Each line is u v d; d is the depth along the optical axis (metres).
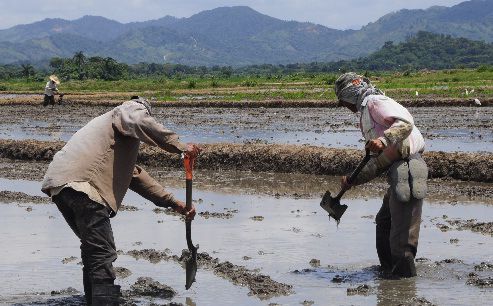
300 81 77.62
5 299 6.00
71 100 41.75
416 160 6.43
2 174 14.65
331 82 62.72
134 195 11.55
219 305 5.73
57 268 7.06
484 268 6.67
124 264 7.17
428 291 5.99
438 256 7.21
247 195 11.39
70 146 5.45
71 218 5.53
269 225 8.94
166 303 5.78
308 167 13.59
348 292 6.01
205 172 14.22
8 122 29.17
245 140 19.44
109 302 5.31
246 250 7.65
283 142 18.62
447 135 19.28
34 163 16.47
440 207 9.96
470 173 12.12
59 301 5.92
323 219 9.23
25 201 11.19
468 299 5.72
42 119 30.58
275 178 13.15
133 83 81.31
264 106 34.38
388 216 6.69
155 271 6.88
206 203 10.73
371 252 7.45
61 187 5.32
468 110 28.39
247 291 6.13
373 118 6.42
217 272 6.73
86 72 121.56
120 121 5.44
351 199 10.64
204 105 35.94
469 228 8.49
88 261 5.37
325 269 6.82
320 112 30.38
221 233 8.54
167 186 12.54
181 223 9.24
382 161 6.45
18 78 133.00
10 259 7.43
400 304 5.61
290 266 6.96
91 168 5.37
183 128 24.12
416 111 28.62
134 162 5.57
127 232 8.73
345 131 21.42
